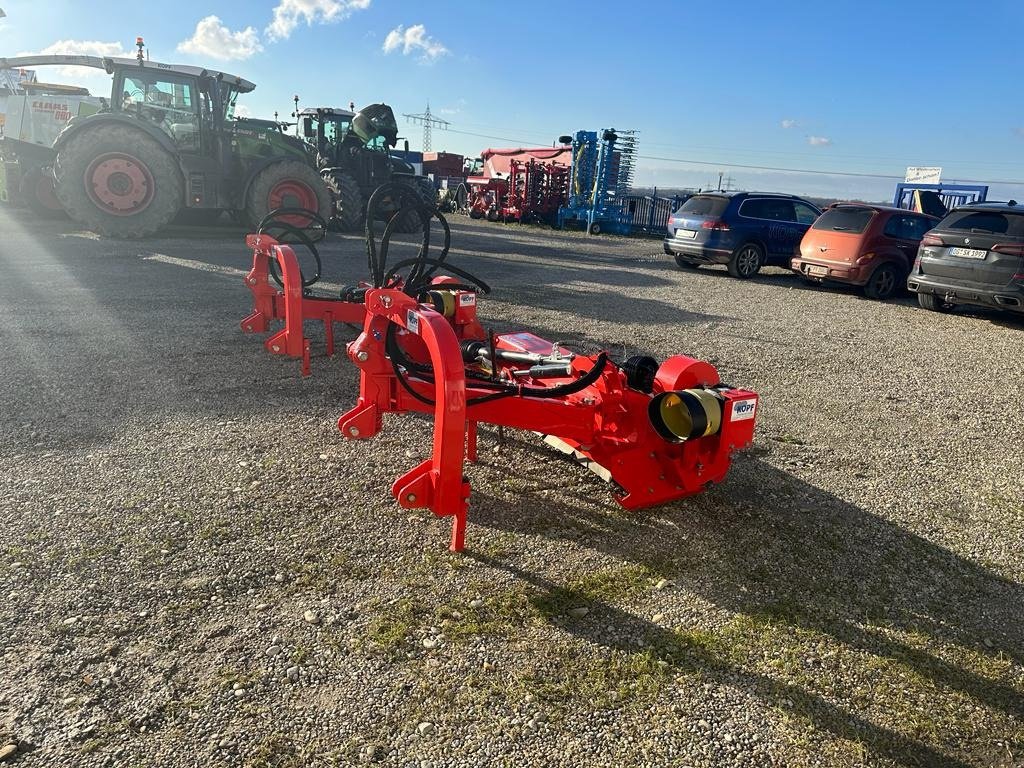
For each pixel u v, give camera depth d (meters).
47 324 6.50
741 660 2.53
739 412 3.43
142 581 2.74
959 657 2.63
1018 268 8.62
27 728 2.04
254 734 2.07
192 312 7.25
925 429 5.06
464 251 14.50
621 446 3.46
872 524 3.63
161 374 5.22
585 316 8.32
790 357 6.91
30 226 13.91
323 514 3.33
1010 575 3.23
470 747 2.07
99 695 2.18
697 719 2.24
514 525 3.36
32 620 2.48
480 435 4.41
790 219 13.48
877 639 2.71
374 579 2.86
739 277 13.05
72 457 3.76
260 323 5.93
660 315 8.68
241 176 13.67
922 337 8.27
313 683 2.28
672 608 2.81
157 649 2.39
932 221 11.58
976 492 4.07
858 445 4.68
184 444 4.00
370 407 3.35
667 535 3.37
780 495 3.88
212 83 12.80
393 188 3.68
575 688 2.33
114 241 12.26
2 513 3.15
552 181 25.17
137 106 12.60
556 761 2.04
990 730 2.28
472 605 2.73
